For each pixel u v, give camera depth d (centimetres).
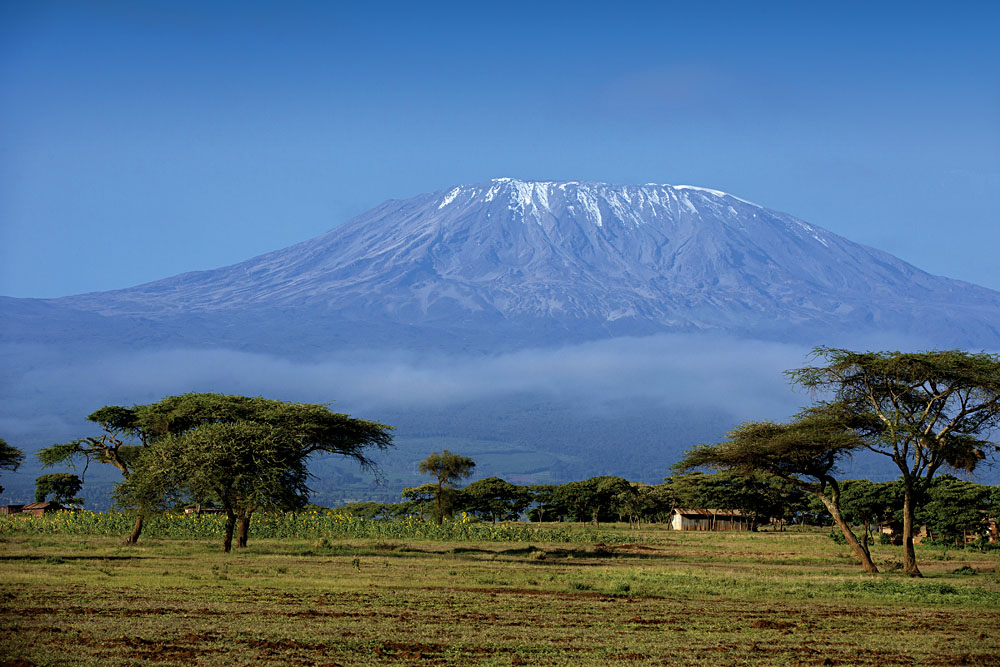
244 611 4669
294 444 9850
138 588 5550
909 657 3991
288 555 9138
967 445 8244
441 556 9781
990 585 7219
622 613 5097
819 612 5397
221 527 11969
